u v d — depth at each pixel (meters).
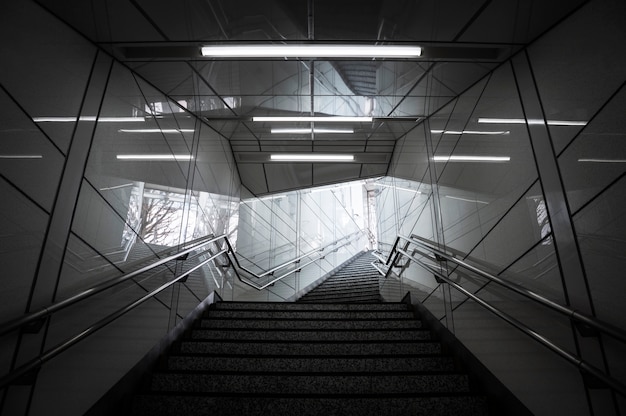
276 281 8.55
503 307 2.81
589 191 2.08
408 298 5.42
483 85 3.51
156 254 3.61
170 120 4.23
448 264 3.94
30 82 2.07
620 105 1.93
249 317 4.74
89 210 2.53
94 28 2.60
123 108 3.14
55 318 2.09
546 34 2.65
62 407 2.04
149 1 2.49
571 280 2.17
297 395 2.58
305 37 3.09
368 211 16.42
